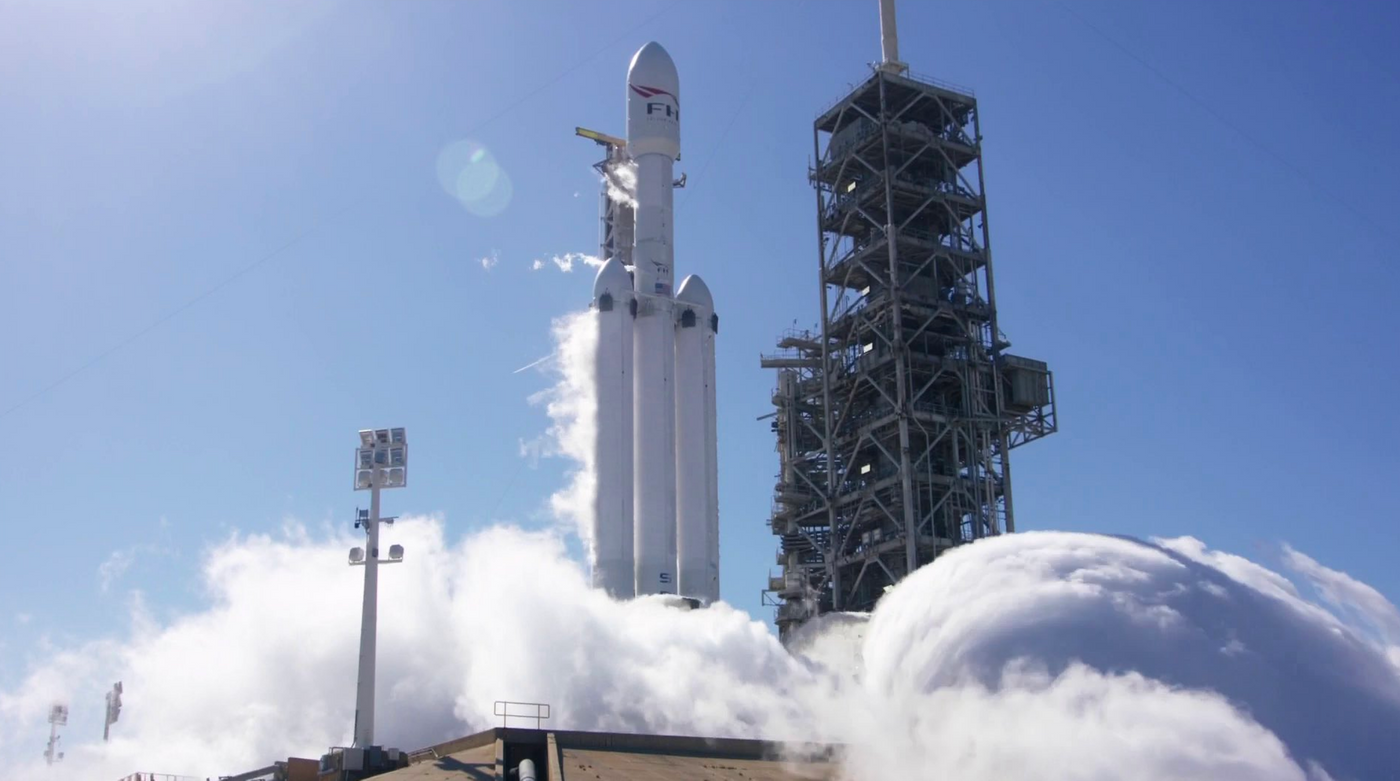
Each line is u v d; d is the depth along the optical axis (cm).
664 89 8962
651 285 8612
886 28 10519
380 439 6116
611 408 8219
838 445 10131
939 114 10456
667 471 8312
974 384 9750
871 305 9912
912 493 9388
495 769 4956
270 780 5938
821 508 10012
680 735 5931
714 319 8775
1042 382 9975
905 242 9812
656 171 8862
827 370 10119
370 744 5722
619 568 7988
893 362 9769
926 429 9569
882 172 10000
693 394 8544
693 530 8344
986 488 9644
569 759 5203
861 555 9588
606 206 9712
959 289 10112
